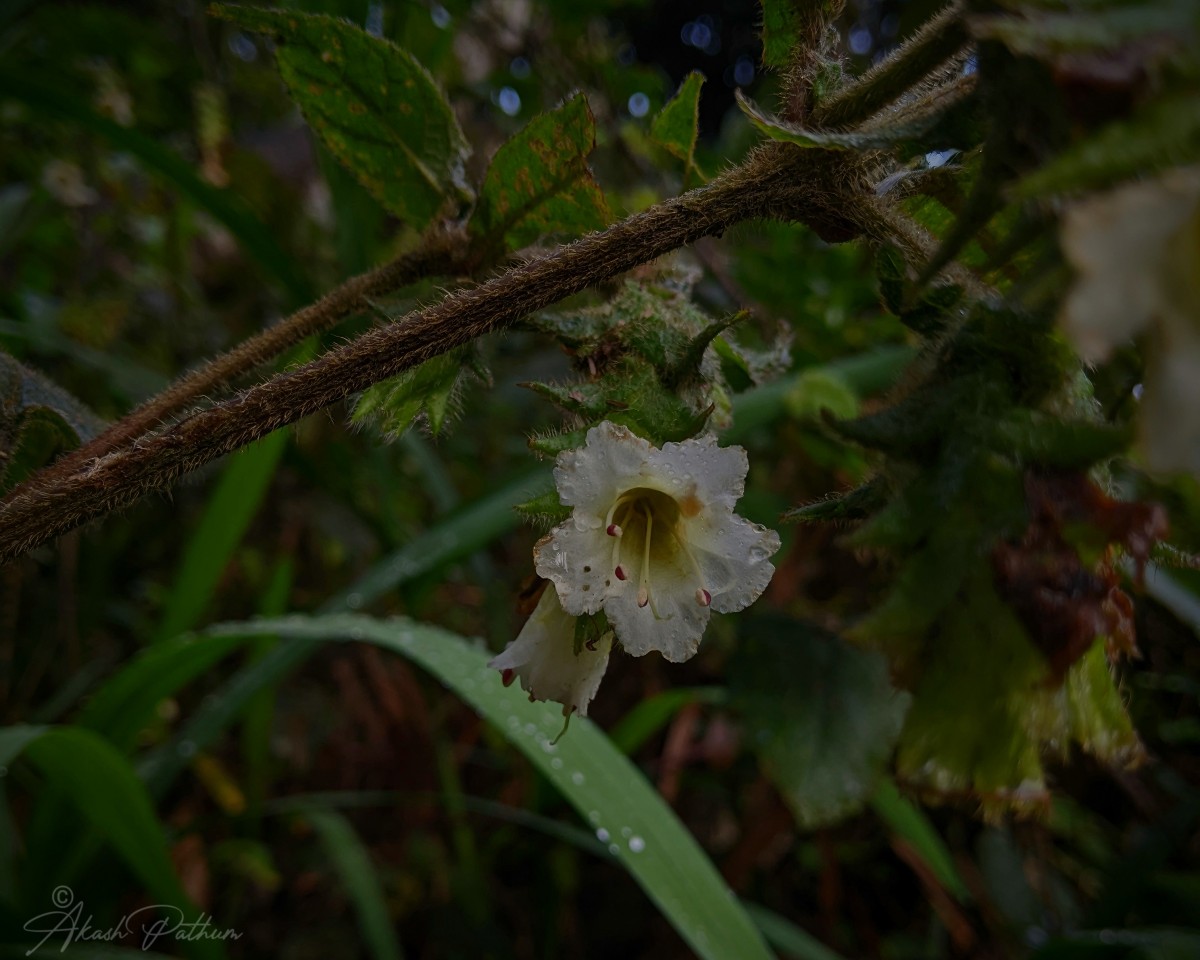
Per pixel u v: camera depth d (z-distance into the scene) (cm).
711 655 35
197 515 40
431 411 14
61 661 37
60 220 39
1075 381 10
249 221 27
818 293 32
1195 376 7
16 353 28
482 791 36
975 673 10
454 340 12
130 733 23
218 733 23
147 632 38
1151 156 7
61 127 38
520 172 15
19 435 15
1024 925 31
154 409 15
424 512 43
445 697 38
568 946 31
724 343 16
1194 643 34
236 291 44
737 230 15
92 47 39
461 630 40
